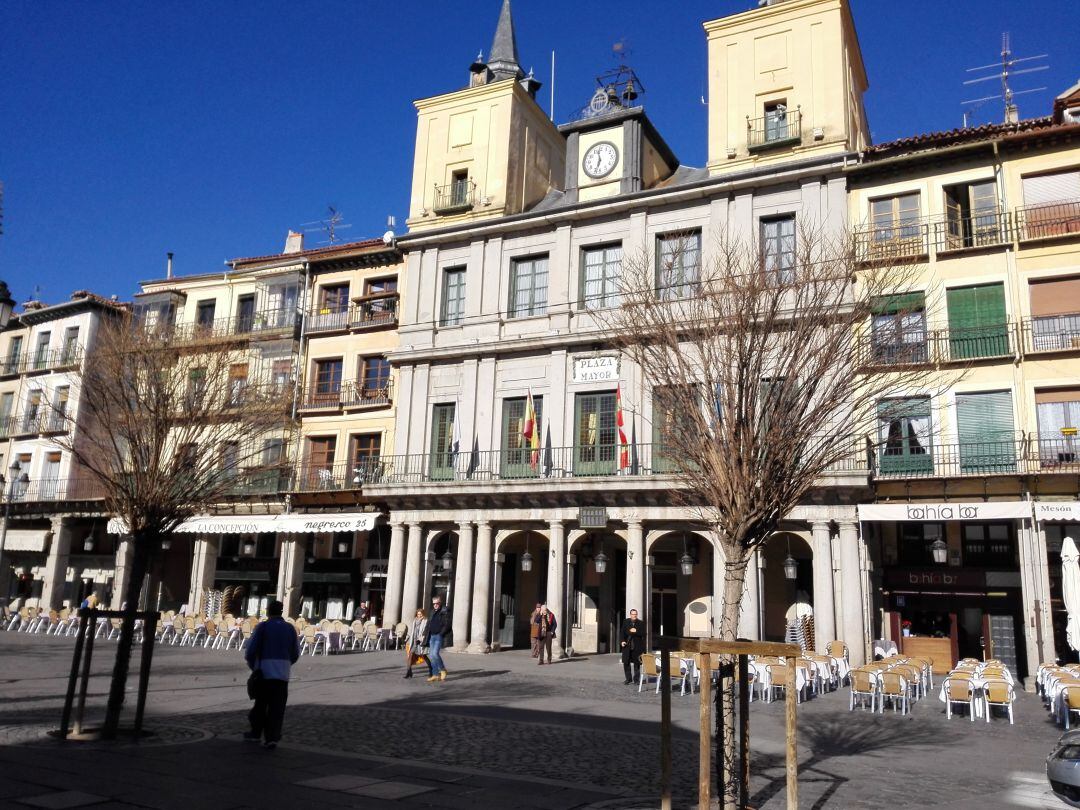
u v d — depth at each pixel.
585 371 30.67
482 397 32.34
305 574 36.09
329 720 13.98
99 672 19.98
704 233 29.73
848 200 28.09
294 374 37.69
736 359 10.25
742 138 30.31
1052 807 9.13
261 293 40.22
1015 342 25.28
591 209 31.45
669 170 36.28
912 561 27.59
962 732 14.94
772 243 28.53
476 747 11.84
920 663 20.53
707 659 7.44
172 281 42.59
